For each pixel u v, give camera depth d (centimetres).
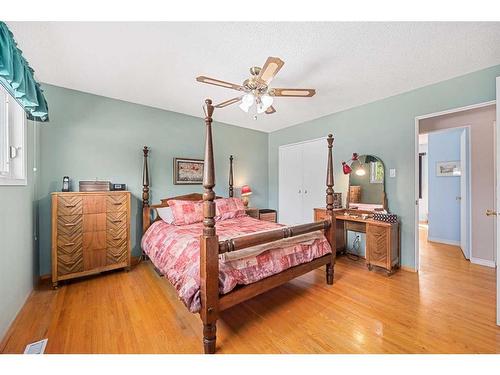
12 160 203
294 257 211
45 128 264
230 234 237
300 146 439
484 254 306
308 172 423
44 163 263
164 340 158
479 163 309
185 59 212
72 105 281
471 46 192
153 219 338
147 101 323
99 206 264
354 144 345
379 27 168
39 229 258
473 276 268
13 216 182
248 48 195
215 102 323
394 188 301
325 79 253
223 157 432
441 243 427
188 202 321
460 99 245
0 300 156
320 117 394
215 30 171
